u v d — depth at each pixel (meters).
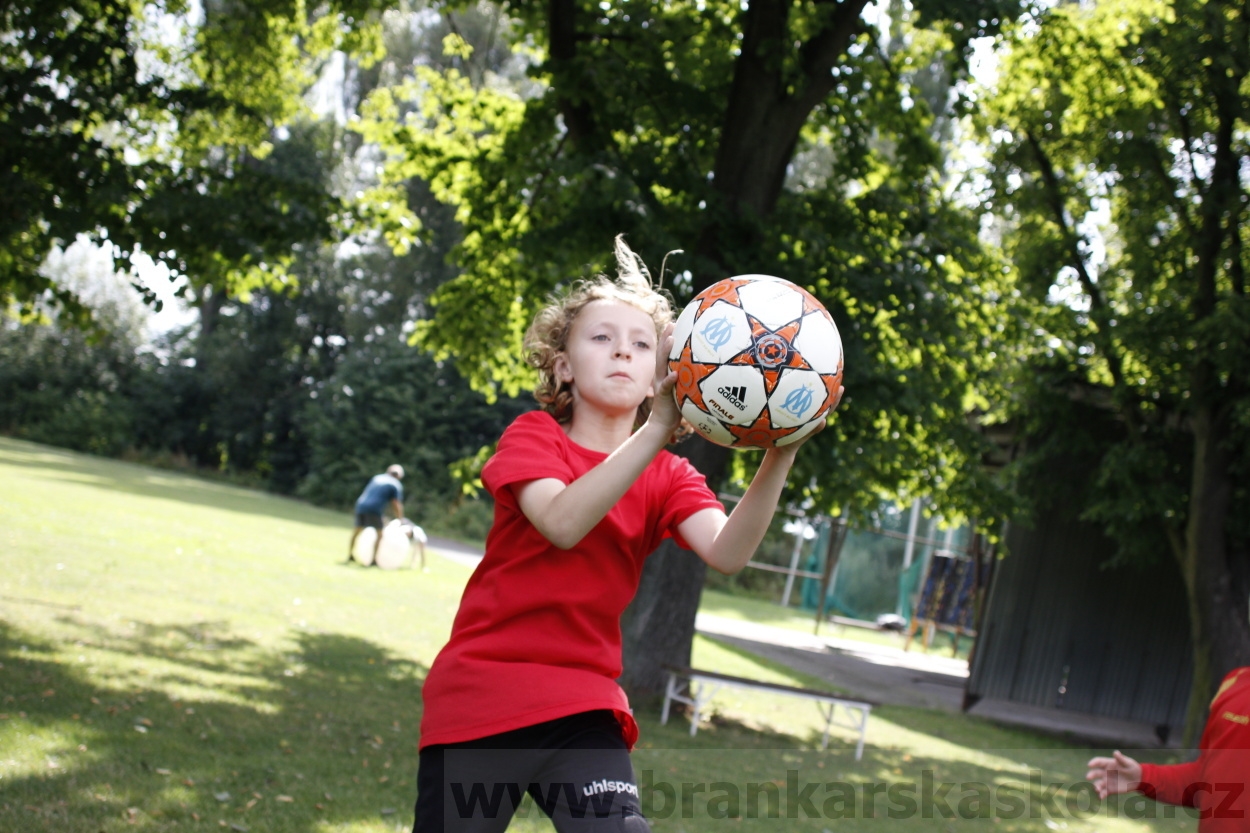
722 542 2.22
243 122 10.16
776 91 10.52
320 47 13.11
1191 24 11.55
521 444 2.18
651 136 11.58
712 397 2.03
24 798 4.33
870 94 12.33
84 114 8.86
